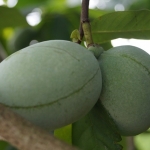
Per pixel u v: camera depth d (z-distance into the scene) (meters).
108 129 0.35
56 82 0.29
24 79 0.29
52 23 0.71
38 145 0.22
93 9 0.67
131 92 0.33
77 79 0.30
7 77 0.29
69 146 0.22
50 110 0.29
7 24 0.58
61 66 0.30
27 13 0.70
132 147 0.55
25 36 0.71
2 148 0.60
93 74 0.31
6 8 0.55
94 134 0.36
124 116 0.34
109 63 0.34
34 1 0.77
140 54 0.35
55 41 0.32
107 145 0.36
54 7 0.75
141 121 0.34
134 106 0.33
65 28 0.71
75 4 0.74
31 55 0.30
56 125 0.31
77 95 0.30
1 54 0.60
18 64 0.30
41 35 0.71
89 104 0.31
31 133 0.23
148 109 0.34
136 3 0.79
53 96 0.29
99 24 0.43
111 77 0.34
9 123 0.23
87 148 0.37
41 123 0.30
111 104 0.34
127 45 0.36
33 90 0.29
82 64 0.31
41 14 0.72
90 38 0.36
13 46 0.72
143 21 0.42
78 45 0.32
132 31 0.43
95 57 0.34
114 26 0.43
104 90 0.34
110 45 0.60
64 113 0.30
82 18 0.37
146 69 0.34
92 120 0.36
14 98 0.29
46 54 0.30
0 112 0.23
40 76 0.29
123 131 0.35
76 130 0.38
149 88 0.34
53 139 0.23
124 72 0.34
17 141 0.23
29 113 0.29
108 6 0.83
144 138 1.09
